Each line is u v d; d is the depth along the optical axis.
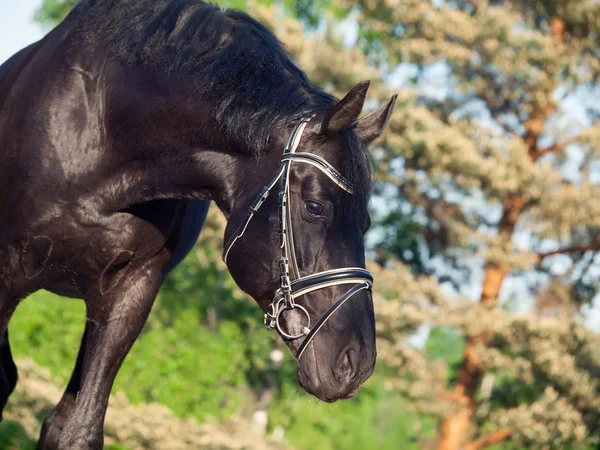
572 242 12.48
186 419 11.00
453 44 12.56
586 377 11.55
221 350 11.94
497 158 12.13
